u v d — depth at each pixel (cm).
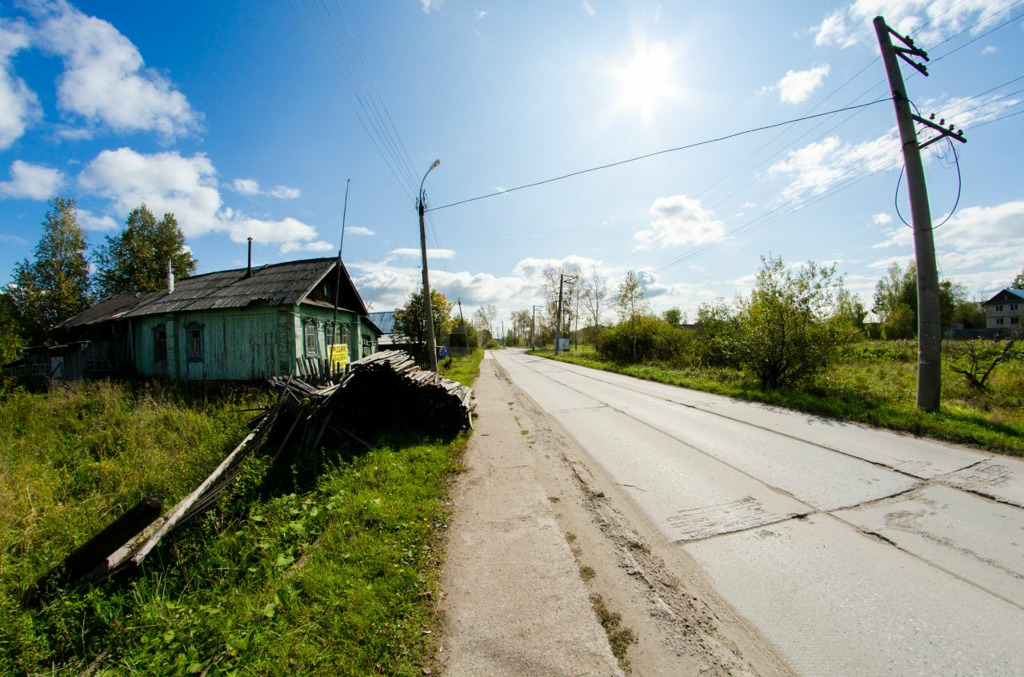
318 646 241
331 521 402
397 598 283
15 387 1243
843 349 1107
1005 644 233
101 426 803
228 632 253
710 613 271
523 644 244
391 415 770
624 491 484
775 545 351
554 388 1445
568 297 4581
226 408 920
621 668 226
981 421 681
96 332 1725
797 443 647
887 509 409
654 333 2441
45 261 2989
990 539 346
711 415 882
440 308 2708
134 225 3422
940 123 808
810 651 236
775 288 1142
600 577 312
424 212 1515
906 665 222
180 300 1527
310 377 790
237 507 443
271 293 1389
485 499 466
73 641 270
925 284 779
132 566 323
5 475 533
